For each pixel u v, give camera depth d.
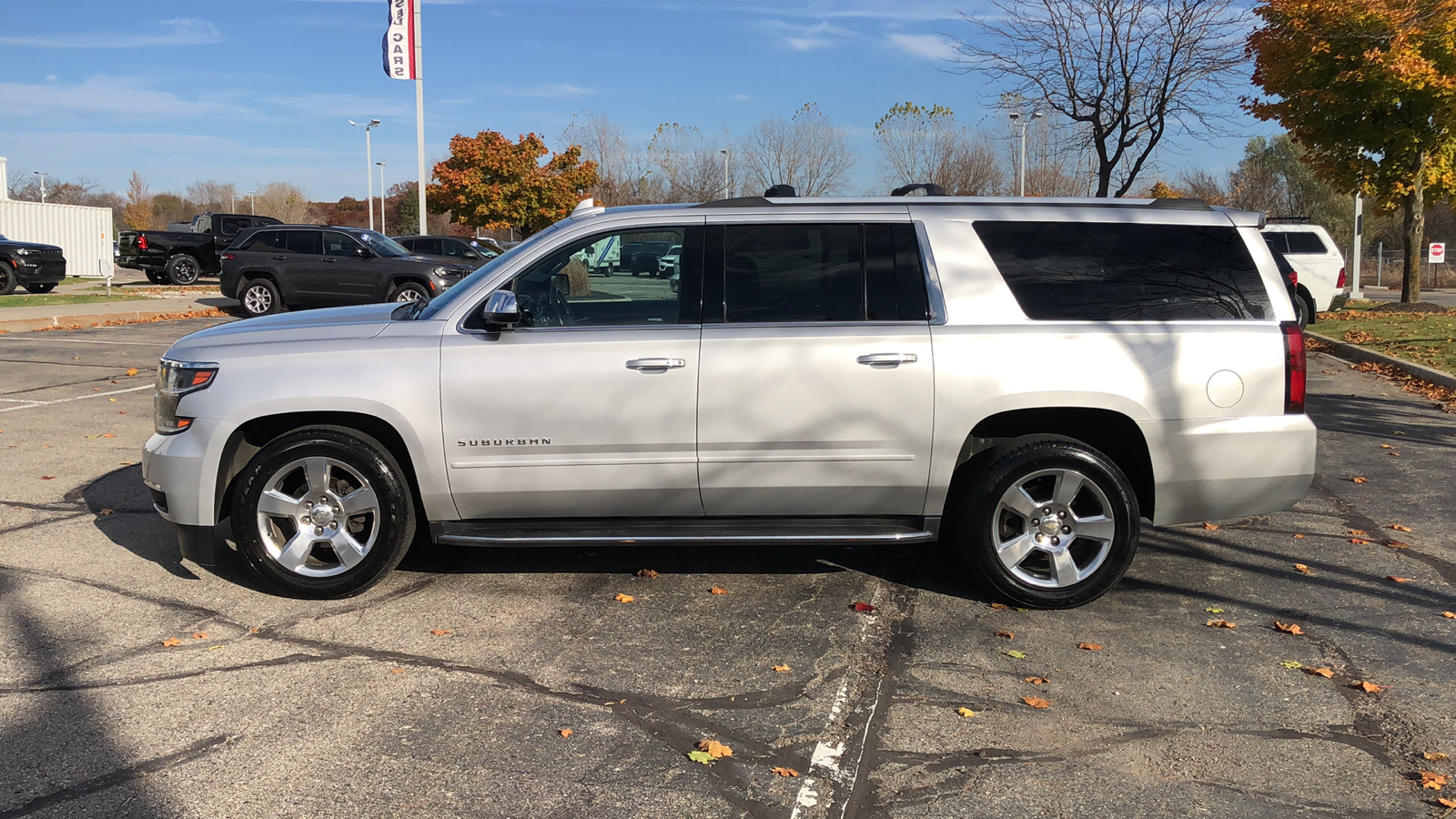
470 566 5.70
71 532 6.16
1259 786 3.44
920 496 5.02
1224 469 5.01
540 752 3.62
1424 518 6.71
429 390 4.89
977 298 4.98
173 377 5.08
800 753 3.63
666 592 5.30
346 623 4.81
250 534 5.02
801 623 4.89
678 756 3.60
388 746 3.64
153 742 3.65
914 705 4.02
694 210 5.09
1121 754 3.64
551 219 38.44
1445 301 28.23
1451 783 3.46
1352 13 17.23
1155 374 4.93
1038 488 5.14
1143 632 4.80
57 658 4.37
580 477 4.95
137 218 75.25
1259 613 5.05
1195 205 5.20
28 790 3.31
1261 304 5.07
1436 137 19.73
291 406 4.91
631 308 5.00
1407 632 4.80
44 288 24.44
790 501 5.04
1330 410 10.59
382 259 19.42
